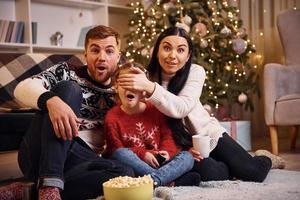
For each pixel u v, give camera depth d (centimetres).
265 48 394
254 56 380
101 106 156
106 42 149
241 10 399
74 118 120
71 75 151
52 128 120
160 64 162
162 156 142
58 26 370
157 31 321
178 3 317
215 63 313
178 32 161
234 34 319
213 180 153
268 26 394
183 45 159
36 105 126
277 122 264
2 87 214
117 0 421
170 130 154
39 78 140
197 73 163
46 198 113
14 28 319
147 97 145
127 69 147
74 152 133
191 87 157
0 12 324
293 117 259
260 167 157
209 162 153
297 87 277
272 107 266
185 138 157
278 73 271
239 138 294
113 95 157
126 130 149
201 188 143
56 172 116
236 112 395
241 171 157
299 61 301
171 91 157
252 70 331
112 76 155
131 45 337
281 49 388
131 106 148
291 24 307
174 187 143
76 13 386
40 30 355
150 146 150
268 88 267
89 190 131
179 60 158
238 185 146
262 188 141
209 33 311
